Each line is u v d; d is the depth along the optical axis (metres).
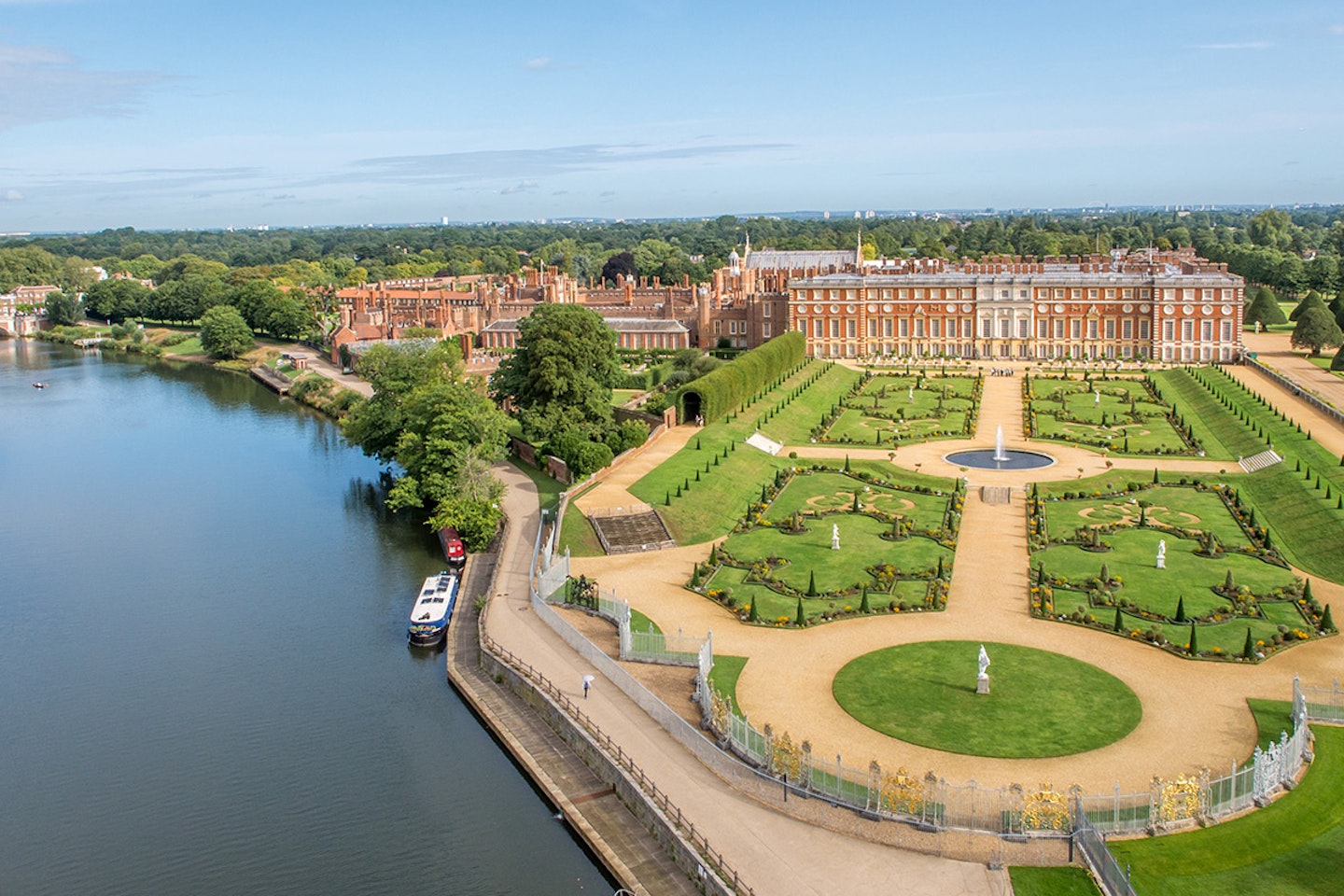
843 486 195.75
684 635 127.12
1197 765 94.81
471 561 164.00
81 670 133.50
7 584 164.25
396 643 139.12
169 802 103.56
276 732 116.44
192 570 168.62
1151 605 133.75
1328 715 102.25
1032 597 136.00
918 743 99.94
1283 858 81.00
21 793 105.69
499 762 109.62
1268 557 151.00
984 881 80.31
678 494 179.50
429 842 96.19
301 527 190.12
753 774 94.06
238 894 89.69
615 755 101.50
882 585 141.88
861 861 83.50
